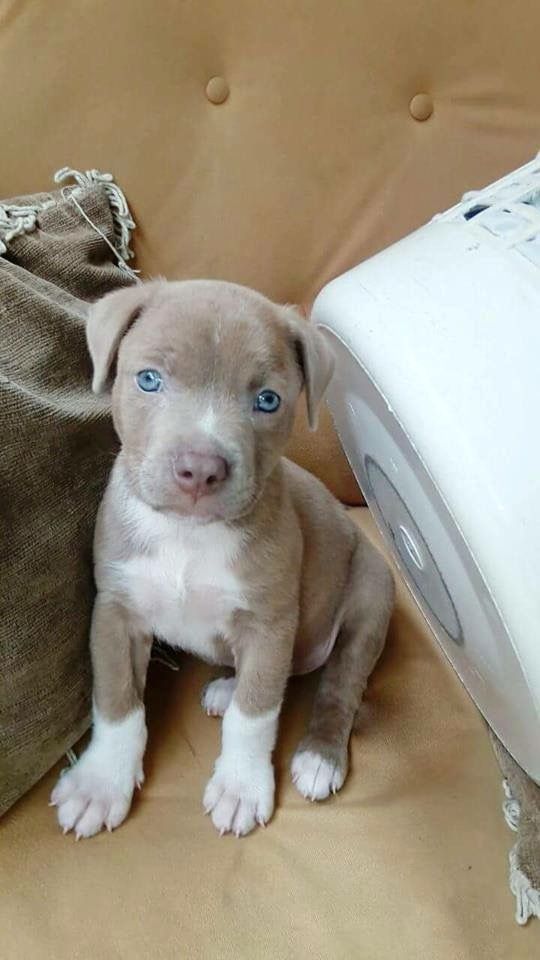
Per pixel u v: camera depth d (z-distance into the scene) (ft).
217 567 1.49
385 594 1.82
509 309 1.18
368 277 1.35
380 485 1.59
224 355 1.28
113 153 1.80
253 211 1.88
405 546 1.58
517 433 1.11
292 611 1.57
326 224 1.91
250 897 1.35
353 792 1.53
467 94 1.89
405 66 1.85
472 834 1.45
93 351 1.37
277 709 1.56
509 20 1.84
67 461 1.47
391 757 1.58
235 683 1.65
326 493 1.83
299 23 1.79
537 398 1.12
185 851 1.41
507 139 1.91
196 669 1.77
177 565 1.49
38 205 1.70
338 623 1.82
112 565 1.51
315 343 1.39
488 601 1.17
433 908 1.35
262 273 1.93
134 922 1.30
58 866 1.37
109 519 1.50
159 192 1.84
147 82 1.77
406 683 1.74
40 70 1.73
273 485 1.51
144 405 1.31
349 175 1.89
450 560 1.29
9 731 1.39
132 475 1.35
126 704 1.53
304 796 1.51
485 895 1.37
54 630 1.44
